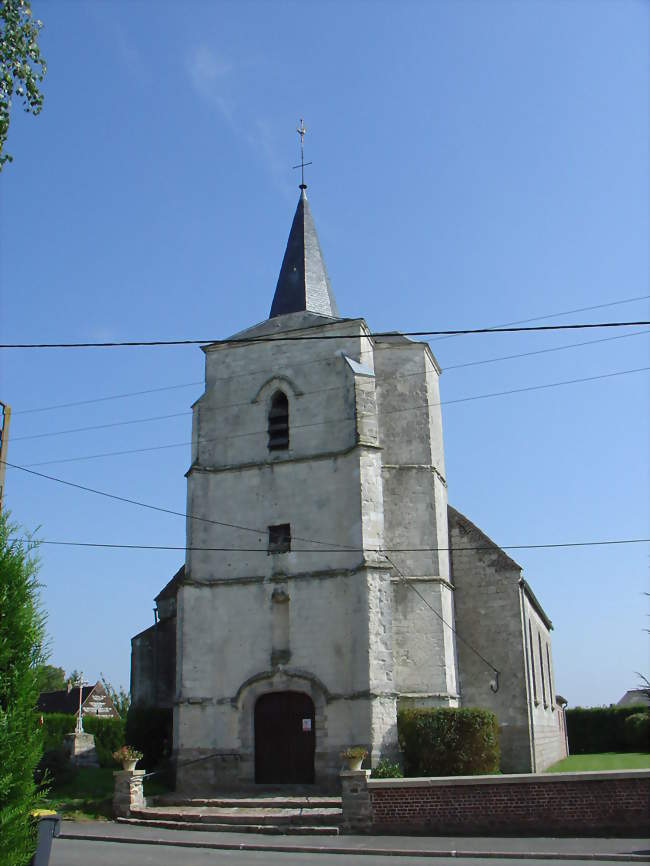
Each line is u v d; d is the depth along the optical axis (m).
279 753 25.12
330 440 27.14
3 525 10.27
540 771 30.20
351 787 18.67
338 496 26.41
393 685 24.16
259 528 27.12
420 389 29.73
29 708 9.82
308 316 29.52
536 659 33.25
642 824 16.58
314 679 24.92
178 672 26.27
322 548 26.14
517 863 14.68
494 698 28.66
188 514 27.84
